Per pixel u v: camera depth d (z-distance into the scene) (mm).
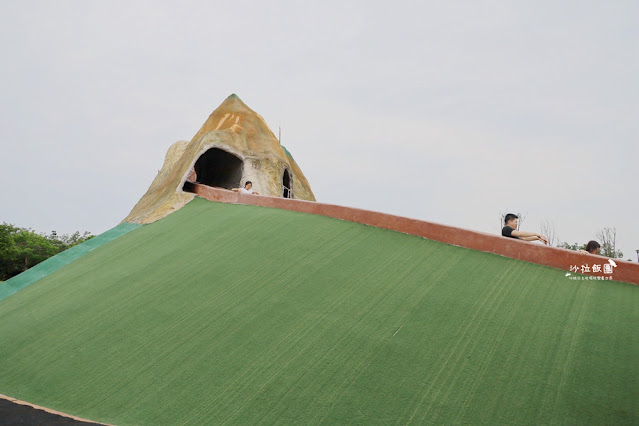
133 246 15898
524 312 8727
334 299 10016
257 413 7453
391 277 10477
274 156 26391
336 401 7434
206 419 7496
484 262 10531
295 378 8039
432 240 11836
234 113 27141
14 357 10531
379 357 8188
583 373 7258
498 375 7449
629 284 9188
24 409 8328
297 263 11727
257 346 9000
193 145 25828
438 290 9734
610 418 6484
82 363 9648
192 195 19656
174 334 9891
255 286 11055
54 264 16781
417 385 7492
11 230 58844
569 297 8969
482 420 6723
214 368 8656
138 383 8672
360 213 13391
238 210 16375
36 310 12820
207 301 10859
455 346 8156
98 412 8086
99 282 13375
